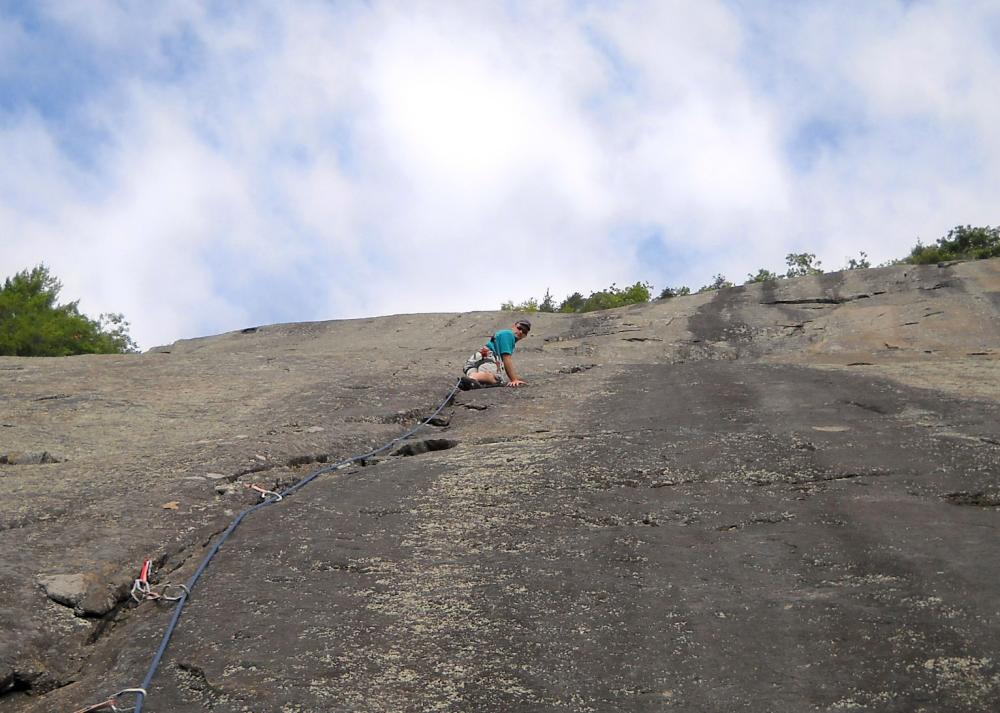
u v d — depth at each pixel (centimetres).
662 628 384
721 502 558
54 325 2845
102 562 466
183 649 377
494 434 812
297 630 389
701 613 397
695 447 694
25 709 352
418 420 920
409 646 372
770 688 331
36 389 1076
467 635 381
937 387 988
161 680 354
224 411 945
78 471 668
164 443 786
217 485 616
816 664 347
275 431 827
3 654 380
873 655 351
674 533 506
